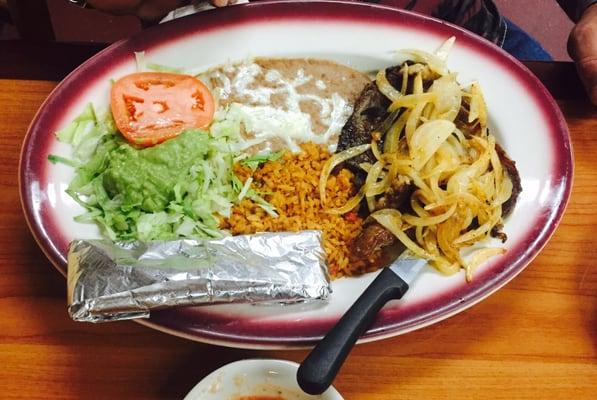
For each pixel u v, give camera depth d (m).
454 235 0.38
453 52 0.45
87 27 0.73
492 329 0.37
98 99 0.41
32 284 0.36
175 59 0.43
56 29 0.72
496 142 0.43
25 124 0.42
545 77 0.48
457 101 0.42
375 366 0.35
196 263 0.33
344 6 0.45
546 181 0.41
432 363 0.36
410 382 0.35
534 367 0.36
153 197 0.38
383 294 0.34
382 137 0.42
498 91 0.44
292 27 0.45
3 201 0.39
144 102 0.41
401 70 0.43
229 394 0.32
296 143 0.44
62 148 0.39
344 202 0.41
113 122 0.41
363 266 0.38
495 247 0.38
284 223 0.39
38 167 0.38
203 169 0.40
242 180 0.42
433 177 0.39
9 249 0.38
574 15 0.53
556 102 0.46
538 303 0.38
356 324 0.32
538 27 0.79
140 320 0.33
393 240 0.39
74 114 0.40
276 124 0.44
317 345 0.32
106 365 0.34
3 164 0.41
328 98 0.45
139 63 0.43
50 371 0.34
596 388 0.36
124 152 0.39
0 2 0.63
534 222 0.39
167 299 0.32
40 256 0.38
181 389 0.34
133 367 0.34
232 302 0.33
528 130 0.43
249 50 0.45
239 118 0.43
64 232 0.36
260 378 0.32
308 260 0.34
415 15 0.46
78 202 0.38
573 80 0.48
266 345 0.33
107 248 0.33
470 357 0.36
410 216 0.39
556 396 0.35
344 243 0.39
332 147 0.43
